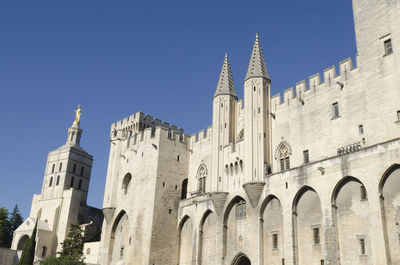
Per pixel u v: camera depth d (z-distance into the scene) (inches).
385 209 1424.7
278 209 1840.6
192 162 2588.6
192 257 2220.7
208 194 2258.9
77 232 3228.3
